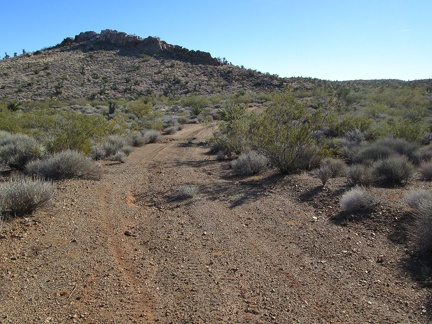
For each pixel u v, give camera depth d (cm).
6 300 456
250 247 664
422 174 1147
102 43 11931
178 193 1071
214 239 704
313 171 1243
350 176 1058
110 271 555
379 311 450
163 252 640
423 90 5253
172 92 8100
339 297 486
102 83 8369
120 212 874
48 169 1158
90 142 1636
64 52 11350
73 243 654
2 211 736
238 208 923
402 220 726
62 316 429
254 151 1490
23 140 1523
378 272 557
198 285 517
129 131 2561
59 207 849
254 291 502
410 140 1761
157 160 1797
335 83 8569
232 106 2431
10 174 1227
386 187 1025
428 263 573
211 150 2103
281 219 828
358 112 3089
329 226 766
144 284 520
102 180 1223
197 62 11006
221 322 426
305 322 427
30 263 564
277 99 1375
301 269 573
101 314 438
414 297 479
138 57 10794
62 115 1812
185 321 428
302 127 1270
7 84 7662
